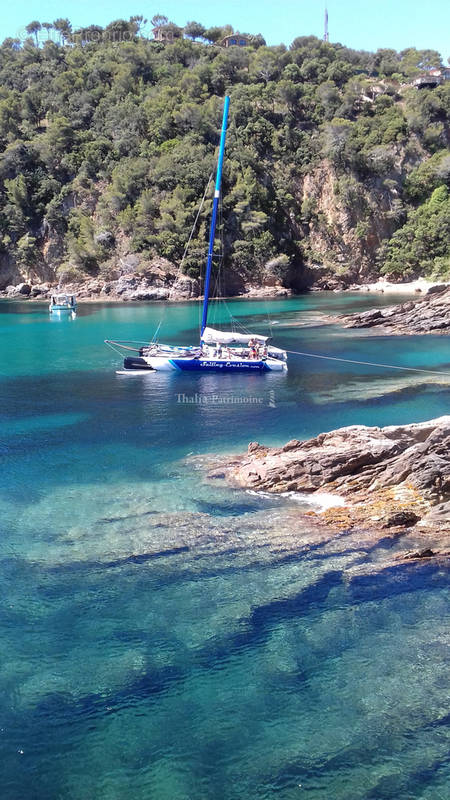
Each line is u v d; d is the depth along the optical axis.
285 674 13.70
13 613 16.09
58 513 22.34
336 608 16.12
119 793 10.95
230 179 137.12
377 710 12.65
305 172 151.12
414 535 20.03
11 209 140.75
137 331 76.69
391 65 197.25
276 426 34.03
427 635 14.98
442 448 24.06
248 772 11.33
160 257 129.00
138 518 21.81
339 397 40.66
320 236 147.12
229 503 23.11
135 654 14.45
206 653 14.45
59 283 134.75
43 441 31.70
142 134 147.62
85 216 139.25
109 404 39.91
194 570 18.09
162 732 12.23
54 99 156.75
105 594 16.91
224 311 100.12
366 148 150.50
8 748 11.91
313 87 164.38
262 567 18.19
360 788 10.97
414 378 46.38
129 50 166.38
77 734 12.21
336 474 24.70
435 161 149.25
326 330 75.06
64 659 14.31
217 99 152.00
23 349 64.12
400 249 143.50
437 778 11.12
